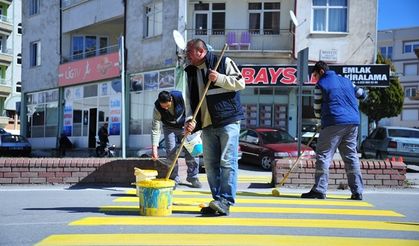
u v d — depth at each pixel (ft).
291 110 75.77
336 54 72.33
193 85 17.95
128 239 14.26
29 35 106.83
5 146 85.46
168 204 17.99
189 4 78.23
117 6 84.33
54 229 15.69
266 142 53.52
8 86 177.17
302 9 72.84
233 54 73.72
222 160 17.71
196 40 17.66
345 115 22.74
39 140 104.27
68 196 23.36
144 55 78.38
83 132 92.32
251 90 76.84
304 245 13.64
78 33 98.27
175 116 26.23
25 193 24.53
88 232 15.20
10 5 177.58
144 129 78.54
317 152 23.48
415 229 15.99
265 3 76.54
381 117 108.88
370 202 22.11
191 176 27.32
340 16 72.95
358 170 23.13
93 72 88.69
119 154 74.38
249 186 28.68
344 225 16.55
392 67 109.60
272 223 16.74
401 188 27.48
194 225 16.24
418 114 193.67
